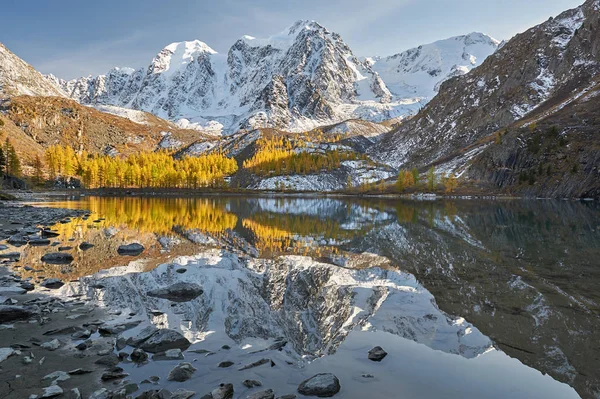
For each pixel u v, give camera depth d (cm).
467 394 809
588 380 880
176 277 1870
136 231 3734
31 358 909
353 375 894
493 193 15200
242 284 1789
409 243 3209
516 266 2219
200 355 988
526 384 859
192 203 10819
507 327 1244
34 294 1502
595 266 2203
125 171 18125
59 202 9188
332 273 2064
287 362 962
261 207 9350
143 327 1180
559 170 13750
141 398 740
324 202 12394
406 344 1105
